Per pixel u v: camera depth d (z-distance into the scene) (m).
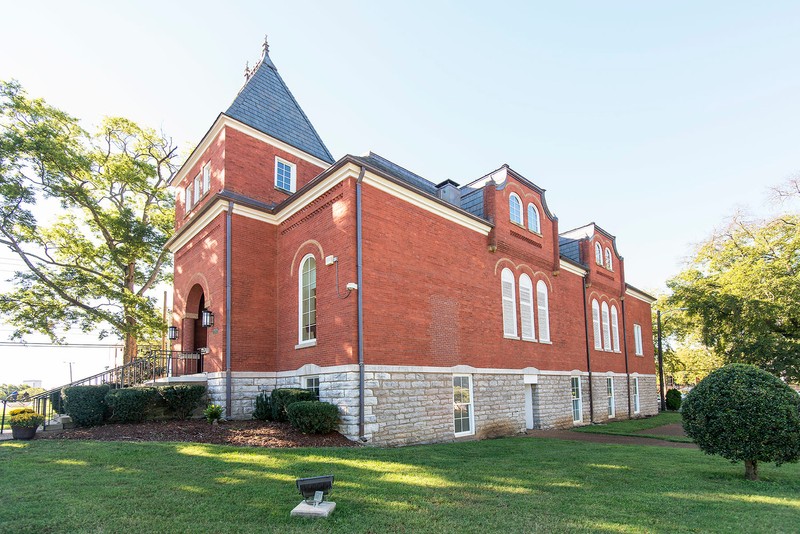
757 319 27.27
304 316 14.30
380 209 13.29
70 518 5.76
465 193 20.53
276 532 5.36
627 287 29.08
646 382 30.03
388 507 6.39
